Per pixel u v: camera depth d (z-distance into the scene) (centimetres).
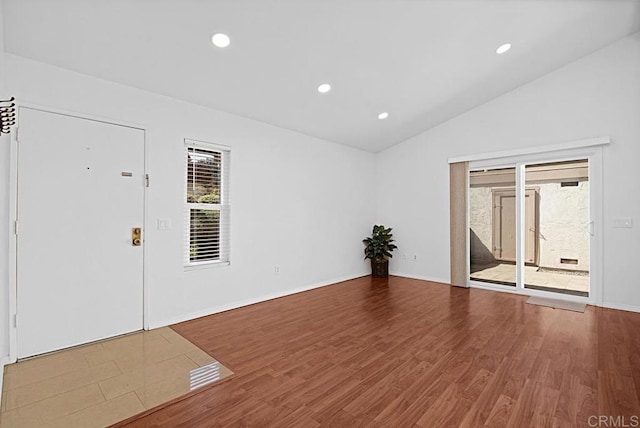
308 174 505
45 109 268
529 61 398
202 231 379
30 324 261
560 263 443
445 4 275
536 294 456
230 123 400
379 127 520
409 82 397
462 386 219
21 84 257
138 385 221
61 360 258
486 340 298
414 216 584
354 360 259
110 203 304
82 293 287
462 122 518
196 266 370
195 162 373
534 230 462
